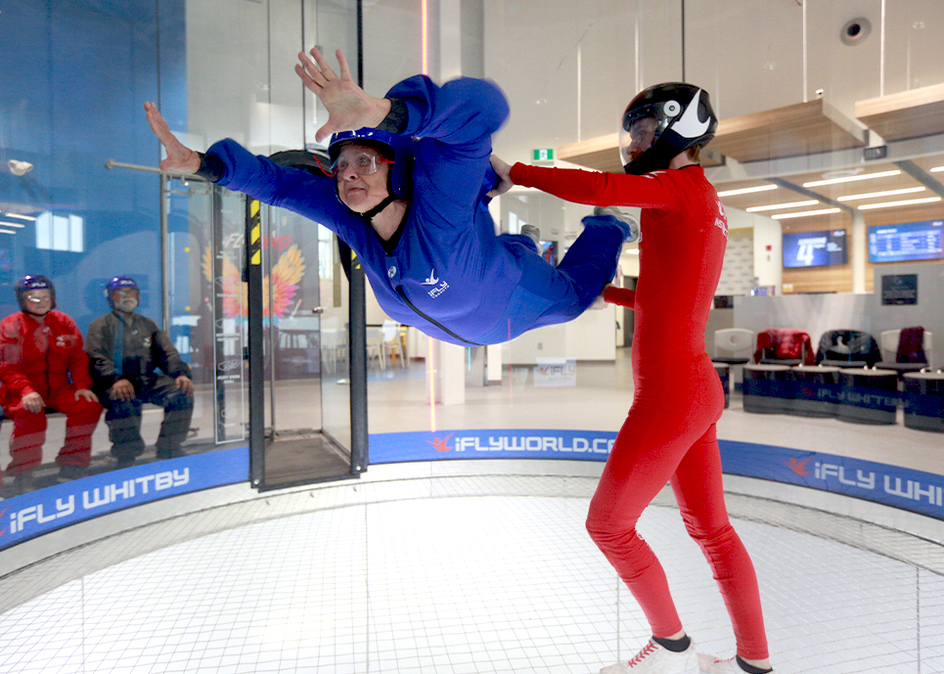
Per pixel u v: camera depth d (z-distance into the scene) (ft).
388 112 3.17
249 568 9.16
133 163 16.48
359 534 10.79
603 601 7.78
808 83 18.33
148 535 10.80
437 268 4.24
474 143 3.70
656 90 5.03
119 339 13.14
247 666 6.22
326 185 4.99
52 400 11.60
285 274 17.71
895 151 18.04
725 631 6.85
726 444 13.21
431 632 6.95
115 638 6.89
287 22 17.20
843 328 17.99
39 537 9.62
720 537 5.23
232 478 12.91
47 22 14.56
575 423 17.85
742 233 28.63
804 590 8.09
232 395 15.33
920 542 9.98
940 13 15.85
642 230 5.14
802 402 17.70
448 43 19.13
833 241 24.90
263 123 17.70
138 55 16.43
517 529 10.98
